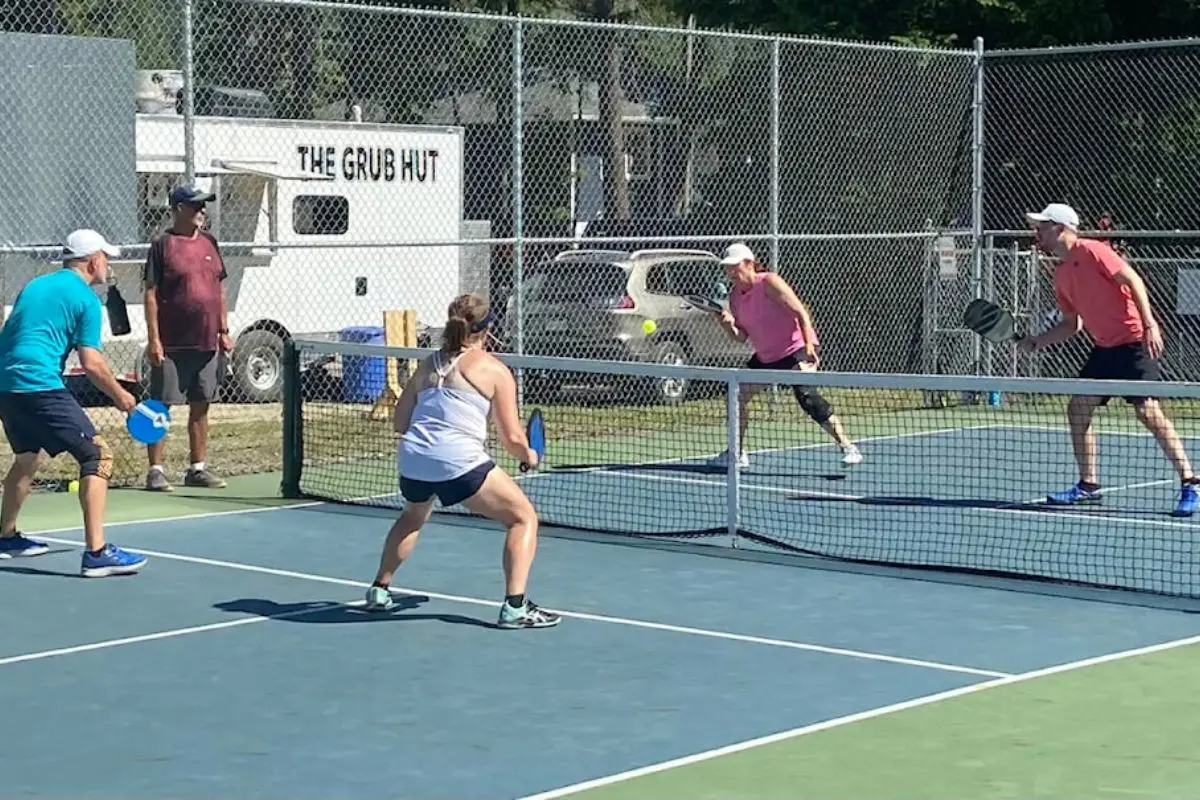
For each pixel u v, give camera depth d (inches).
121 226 753.0
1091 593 497.0
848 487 701.9
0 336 525.3
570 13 1752.0
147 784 321.1
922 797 311.4
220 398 1036.5
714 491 692.7
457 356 448.1
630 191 1255.5
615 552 563.2
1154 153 1065.5
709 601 486.0
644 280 1011.9
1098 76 1082.1
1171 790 314.8
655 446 834.8
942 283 1027.3
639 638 439.5
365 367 1000.9
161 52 1353.3
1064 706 373.4
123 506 655.8
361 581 513.0
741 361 1051.9
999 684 391.9
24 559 547.5
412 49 1450.5
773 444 838.5
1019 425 905.5
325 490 700.7
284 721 363.6
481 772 327.3
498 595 492.1
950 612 470.9
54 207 733.3
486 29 1443.2
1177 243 1068.5
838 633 445.4
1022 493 684.1
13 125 719.7
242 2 733.3
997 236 1055.0
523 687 390.9
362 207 1095.6
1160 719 362.6
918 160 1045.2
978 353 1017.5
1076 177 1079.0
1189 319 1010.1
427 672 404.8
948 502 662.5
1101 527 605.9
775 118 916.6
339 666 410.6
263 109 1087.6
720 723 360.5
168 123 1003.3
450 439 446.9
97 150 744.3
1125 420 931.3
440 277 1144.8
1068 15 1124.5
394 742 347.6
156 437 536.7
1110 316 625.9
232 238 1034.1
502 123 1349.7
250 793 315.6
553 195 1325.0
